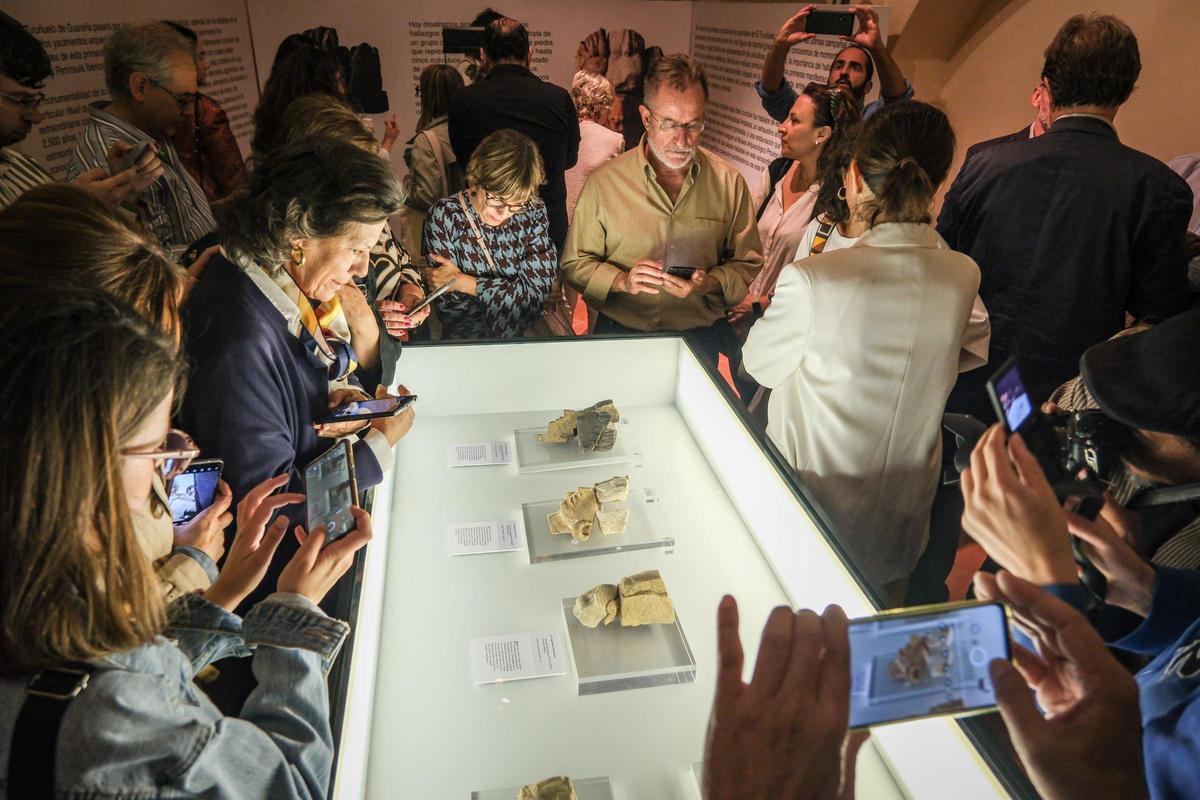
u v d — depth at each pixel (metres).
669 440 2.40
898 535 2.09
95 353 0.70
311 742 0.98
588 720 1.51
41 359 0.68
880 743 1.39
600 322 3.49
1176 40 3.51
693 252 3.28
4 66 2.04
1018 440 1.06
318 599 1.16
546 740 1.47
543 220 3.20
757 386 3.39
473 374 2.41
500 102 3.65
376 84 4.59
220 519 1.45
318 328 1.75
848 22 3.46
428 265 3.17
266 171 1.53
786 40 3.71
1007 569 1.03
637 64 4.80
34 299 0.71
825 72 3.61
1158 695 1.00
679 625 1.69
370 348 2.12
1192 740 0.80
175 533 1.40
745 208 3.31
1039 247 2.57
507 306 3.15
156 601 0.79
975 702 0.86
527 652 1.64
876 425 1.92
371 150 2.14
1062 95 2.53
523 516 2.04
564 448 2.31
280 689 1.01
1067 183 2.49
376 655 1.59
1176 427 1.09
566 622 1.69
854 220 2.32
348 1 4.36
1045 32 4.08
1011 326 2.67
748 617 1.74
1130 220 2.44
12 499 0.68
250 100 4.53
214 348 1.53
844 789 0.78
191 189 2.92
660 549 1.94
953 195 2.83
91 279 0.93
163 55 2.58
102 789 0.71
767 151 4.16
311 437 1.76
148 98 2.64
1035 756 0.77
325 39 4.45
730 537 1.99
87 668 0.73
